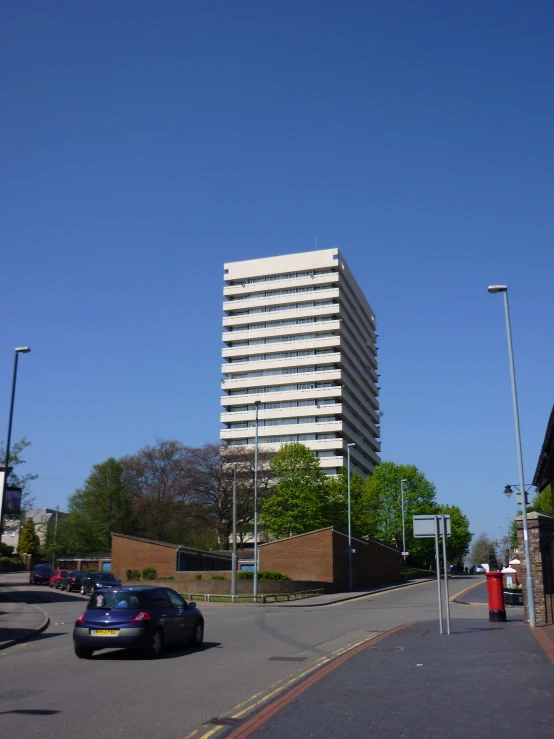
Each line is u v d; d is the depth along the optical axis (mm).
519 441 22500
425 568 105812
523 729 8477
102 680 12617
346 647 17516
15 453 59188
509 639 17750
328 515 73062
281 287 123375
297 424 115625
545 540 22250
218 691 11375
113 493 87125
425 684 11547
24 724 9016
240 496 77375
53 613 32000
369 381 139375
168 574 54031
